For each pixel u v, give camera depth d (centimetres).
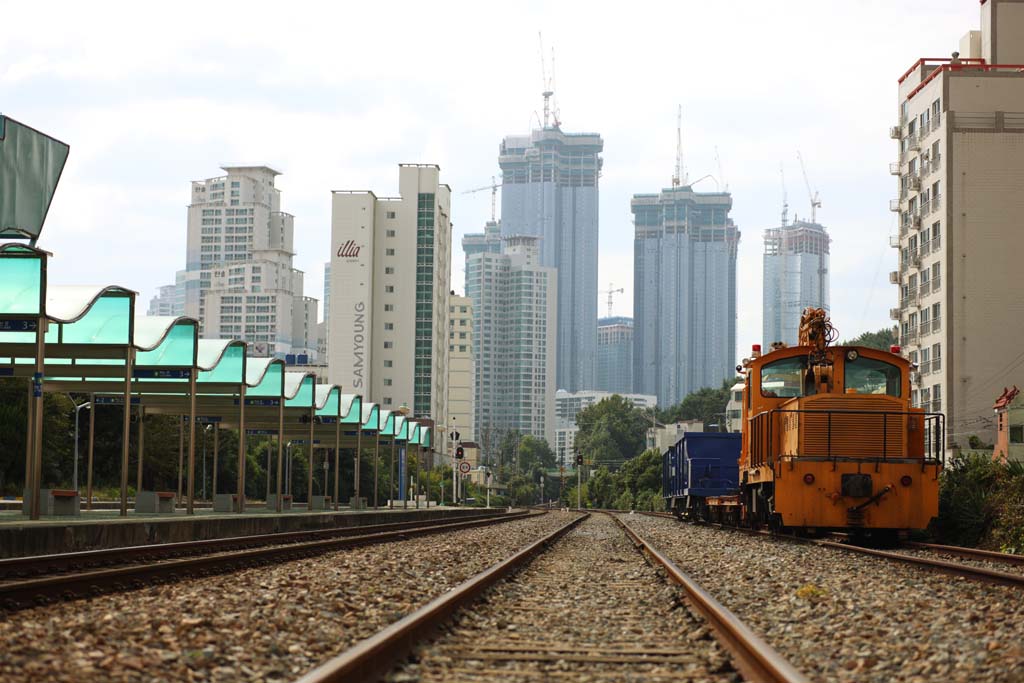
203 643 992
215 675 867
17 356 3297
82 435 7794
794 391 2788
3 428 6066
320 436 7031
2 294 2702
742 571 1802
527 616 1243
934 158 7612
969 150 7344
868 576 1664
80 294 3122
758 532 3056
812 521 2462
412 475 12125
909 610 1250
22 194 2845
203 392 4353
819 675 889
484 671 886
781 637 1081
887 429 2489
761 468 2712
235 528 3055
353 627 1147
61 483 7506
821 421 2491
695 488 4212
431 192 16088
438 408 16550
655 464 13562
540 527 4288
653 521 5181
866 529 2538
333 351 15562
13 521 2572
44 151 2936
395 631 916
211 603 1267
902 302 8319
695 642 1042
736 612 1276
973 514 2922
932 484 2461
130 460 7831
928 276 7712
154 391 4297
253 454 10438
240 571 1762
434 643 1020
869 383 2692
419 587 1562
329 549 2373
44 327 2727
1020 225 7300
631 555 2373
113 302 3256
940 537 3038
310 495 5450
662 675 873
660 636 1091
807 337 2814
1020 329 7244
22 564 1619
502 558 2206
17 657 887
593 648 1004
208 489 10006
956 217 7338
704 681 850
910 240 8125
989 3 7644
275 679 862
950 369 7262
